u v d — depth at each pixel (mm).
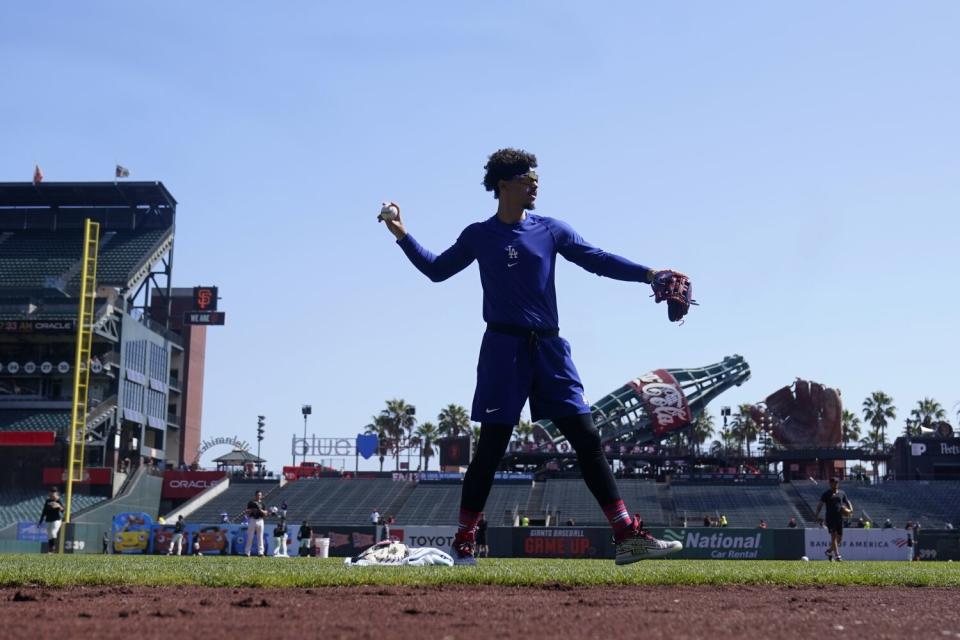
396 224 9781
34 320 68062
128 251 78562
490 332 9578
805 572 11344
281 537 40125
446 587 8258
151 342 77500
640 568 12234
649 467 79062
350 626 5258
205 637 4844
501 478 71750
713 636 4992
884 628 5414
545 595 7414
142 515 45469
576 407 9602
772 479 71625
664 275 9555
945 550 42125
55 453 66125
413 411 113938
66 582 8375
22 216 82375
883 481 70812
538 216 9820
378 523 53062
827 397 78750
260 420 87062
